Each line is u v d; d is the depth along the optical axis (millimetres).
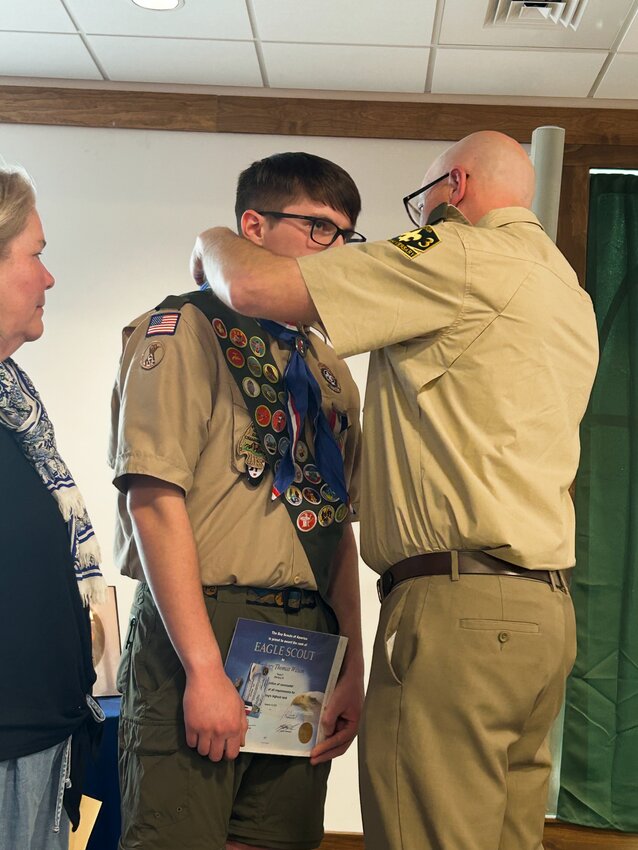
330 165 1866
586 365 1663
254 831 1707
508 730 1487
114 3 3490
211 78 4121
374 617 3988
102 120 4180
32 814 1316
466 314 1538
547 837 3920
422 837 1454
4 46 3863
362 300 1521
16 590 1312
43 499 1372
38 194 4188
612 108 4219
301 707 1706
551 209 2939
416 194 1892
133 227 4184
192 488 1655
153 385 1603
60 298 4156
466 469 1499
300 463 1727
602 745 3961
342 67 3955
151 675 1622
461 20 3516
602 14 3430
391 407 1614
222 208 4188
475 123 4199
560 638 1525
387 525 1587
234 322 1714
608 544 4047
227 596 1636
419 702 1474
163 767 1572
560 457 1594
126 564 1747
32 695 1312
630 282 4176
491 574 1489
